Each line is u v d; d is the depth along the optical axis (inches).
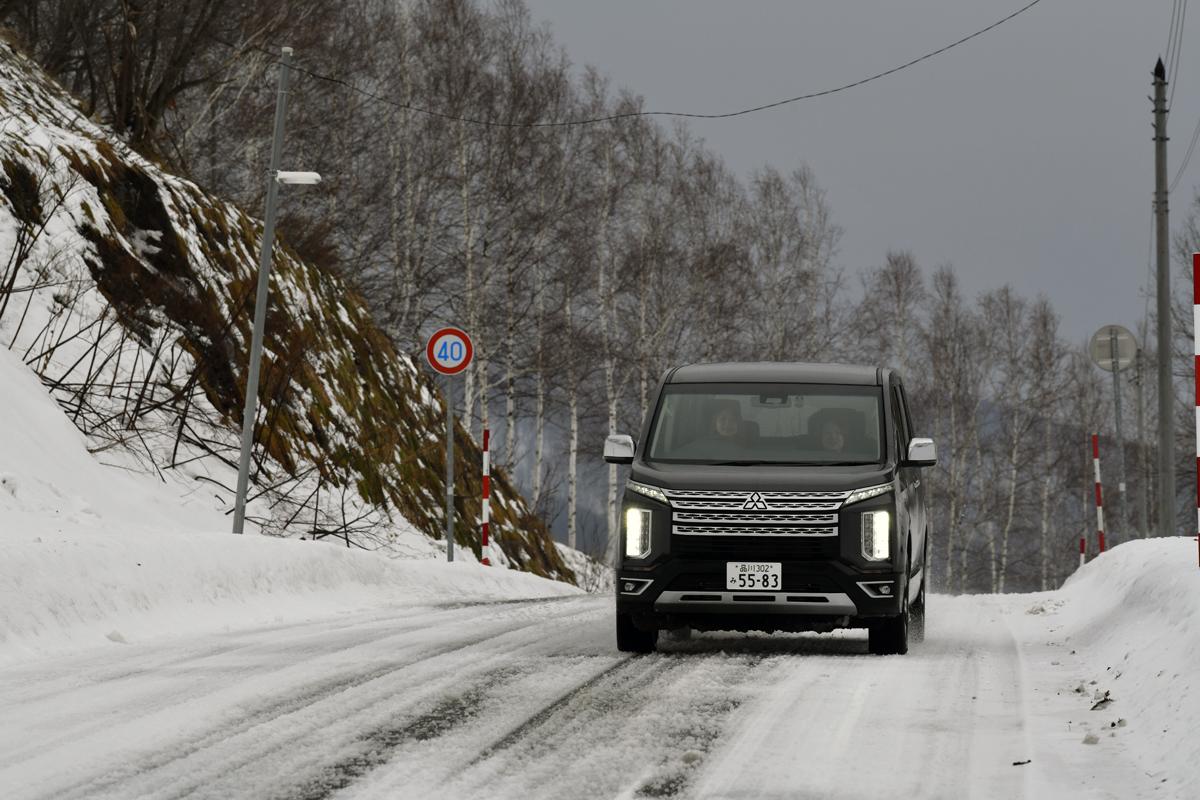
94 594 619.8
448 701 432.1
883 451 599.8
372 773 333.1
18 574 583.8
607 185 2834.6
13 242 1077.1
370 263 2252.7
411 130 2438.5
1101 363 1486.2
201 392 1160.8
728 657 554.3
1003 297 4306.1
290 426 1257.4
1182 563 629.0
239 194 2047.2
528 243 2507.4
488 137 2458.2
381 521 1294.3
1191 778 320.5
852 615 561.9
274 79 2071.9
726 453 602.9
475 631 641.0
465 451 1702.8
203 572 721.6
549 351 2482.8
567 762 346.3
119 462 997.2
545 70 2635.3
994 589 4148.6
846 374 637.3
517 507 1776.6
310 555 842.8
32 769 336.2
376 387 1534.2
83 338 1079.6
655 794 313.4
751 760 349.1
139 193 1249.4
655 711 417.7
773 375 634.2
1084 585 954.1
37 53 1619.1
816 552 559.2
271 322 1323.8
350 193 2244.1
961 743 372.8
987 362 4252.0
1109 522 4424.2
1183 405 3405.5
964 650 603.8
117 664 511.8
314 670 495.8
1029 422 4148.6
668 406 625.0
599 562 2075.5
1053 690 470.9
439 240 2415.1
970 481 4079.7
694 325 2979.8
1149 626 557.3
